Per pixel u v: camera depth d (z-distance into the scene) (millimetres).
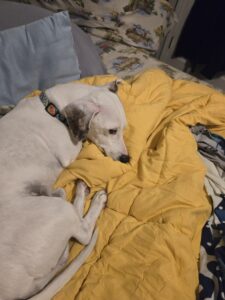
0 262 931
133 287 1035
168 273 1060
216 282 1089
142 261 1099
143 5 2289
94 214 1233
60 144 1323
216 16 2445
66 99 1341
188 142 1461
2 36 1448
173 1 2605
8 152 1182
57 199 1105
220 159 1516
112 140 1388
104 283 1054
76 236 1127
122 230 1198
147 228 1178
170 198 1246
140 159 1427
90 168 1320
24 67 1508
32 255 962
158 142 1488
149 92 1649
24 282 949
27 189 1171
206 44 2613
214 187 1379
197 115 1604
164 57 2947
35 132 1272
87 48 1796
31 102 1345
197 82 2055
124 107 1536
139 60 2125
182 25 2693
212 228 1256
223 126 1666
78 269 1101
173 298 1014
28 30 1482
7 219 1020
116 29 2236
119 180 1348
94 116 1331
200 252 1182
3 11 1687
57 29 1521
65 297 1037
